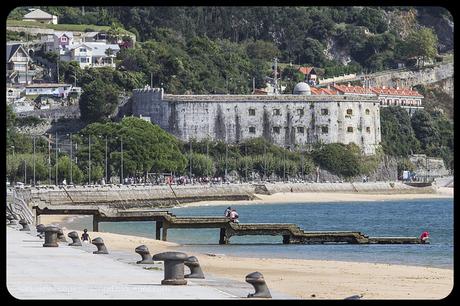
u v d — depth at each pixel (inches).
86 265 5113.2
